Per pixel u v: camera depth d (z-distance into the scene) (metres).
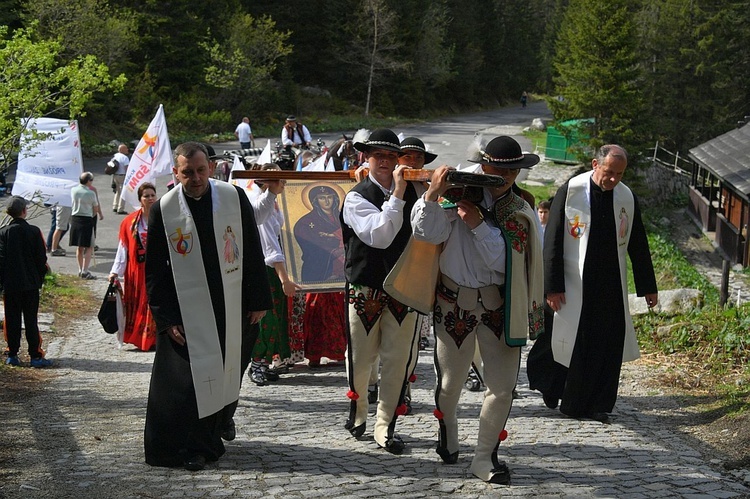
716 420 6.31
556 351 6.48
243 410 6.63
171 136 37.75
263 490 4.52
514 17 83.88
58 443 5.50
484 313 4.83
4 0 30.59
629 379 7.80
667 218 31.73
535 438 5.88
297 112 50.41
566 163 36.03
